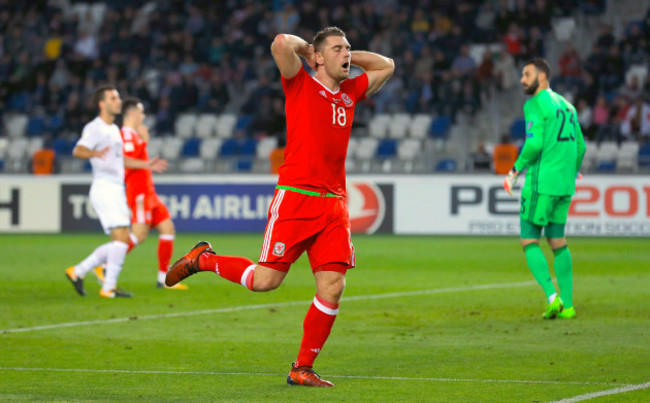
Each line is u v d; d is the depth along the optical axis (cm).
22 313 1507
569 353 1126
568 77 3931
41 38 4919
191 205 3416
